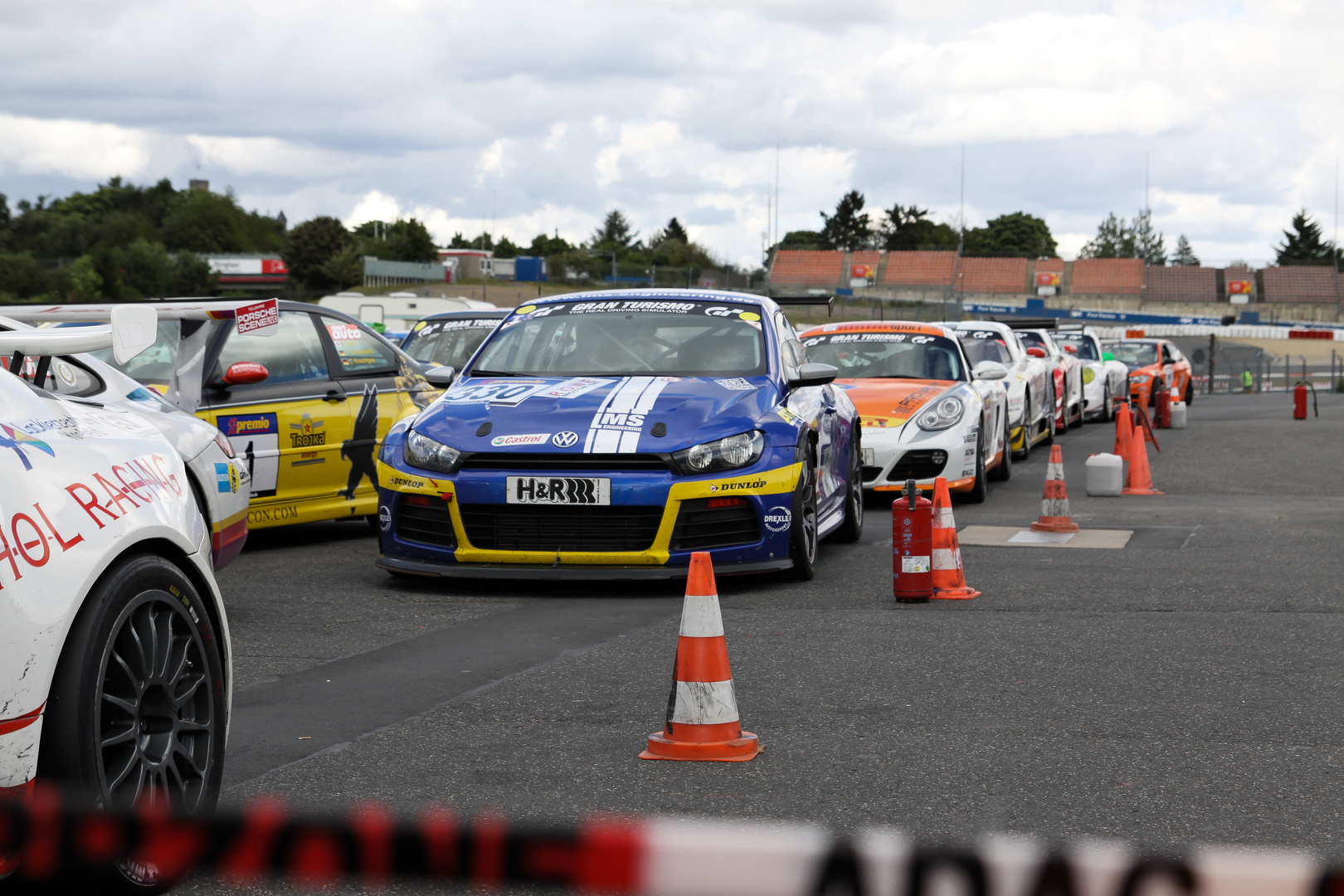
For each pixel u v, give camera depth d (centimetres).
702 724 354
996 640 506
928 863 113
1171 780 330
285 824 124
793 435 638
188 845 127
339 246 10025
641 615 561
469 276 8156
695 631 358
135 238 12350
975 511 970
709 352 700
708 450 605
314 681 441
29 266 9588
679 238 14325
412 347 1220
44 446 249
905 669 458
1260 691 422
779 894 115
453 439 620
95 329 287
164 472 283
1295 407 2155
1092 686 430
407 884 257
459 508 608
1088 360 2130
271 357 762
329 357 798
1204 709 401
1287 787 324
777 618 555
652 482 594
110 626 239
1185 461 1391
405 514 627
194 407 650
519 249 14250
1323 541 777
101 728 239
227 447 505
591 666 462
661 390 646
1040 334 1880
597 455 597
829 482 733
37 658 221
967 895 113
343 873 123
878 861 114
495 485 601
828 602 594
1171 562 704
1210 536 808
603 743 367
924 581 591
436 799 316
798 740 370
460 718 394
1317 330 3997
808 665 466
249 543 800
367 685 436
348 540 815
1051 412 1642
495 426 621
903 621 545
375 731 379
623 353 704
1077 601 589
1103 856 112
